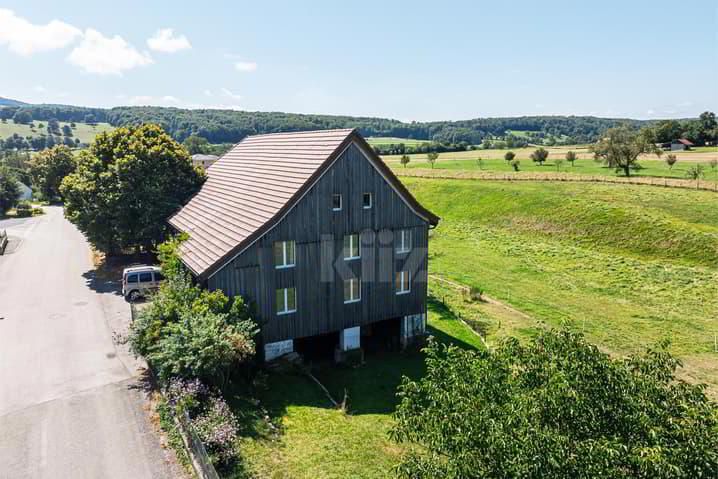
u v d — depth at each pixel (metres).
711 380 24.38
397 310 26.77
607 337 29.30
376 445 17.70
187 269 24.20
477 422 10.02
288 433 17.77
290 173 25.02
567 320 13.18
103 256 42.62
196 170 37.50
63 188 37.00
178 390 17.41
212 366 17.91
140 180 35.38
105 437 16.83
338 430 18.48
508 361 11.63
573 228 54.72
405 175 92.12
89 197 35.69
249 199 26.34
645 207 55.31
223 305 20.94
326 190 23.52
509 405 10.05
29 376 21.05
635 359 11.16
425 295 27.58
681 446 8.99
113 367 21.89
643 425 9.33
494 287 38.91
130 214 35.38
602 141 85.62
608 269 42.62
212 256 22.64
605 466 8.70
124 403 18.95
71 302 30.56
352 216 24.48
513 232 58.59
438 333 29.17
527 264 45.47
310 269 23.81
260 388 20.89
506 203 66.62
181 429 16.53
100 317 27.94
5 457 15.78
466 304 34.84
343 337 25.31
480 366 11.56
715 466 8.77
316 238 23.67
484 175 83.62
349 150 23.81
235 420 16.80
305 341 27.23
